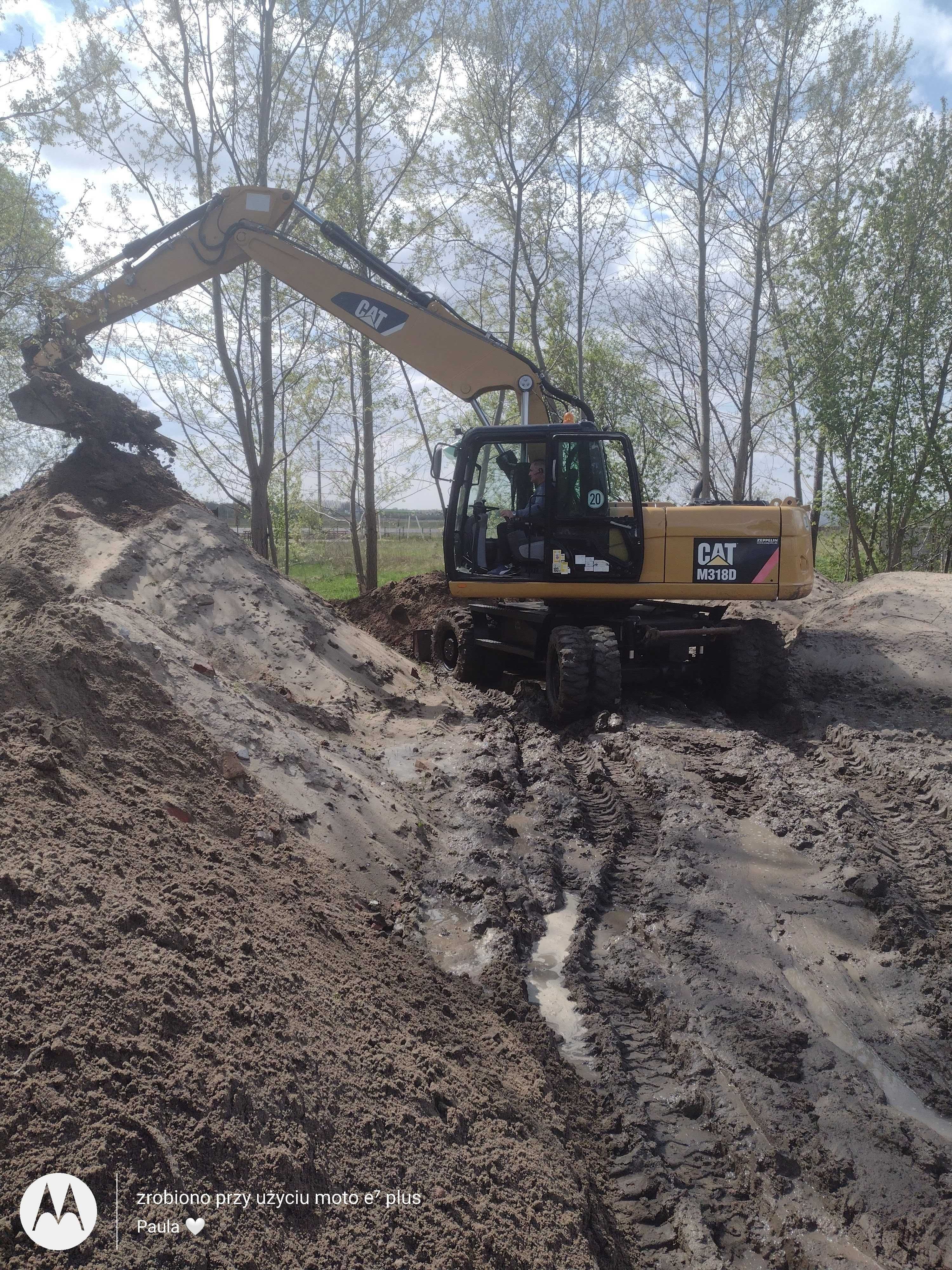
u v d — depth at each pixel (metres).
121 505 9.55
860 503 21.17
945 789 7.31
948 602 12.13
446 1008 4.27
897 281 19.41
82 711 5.16
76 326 10.63
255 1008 3.29
